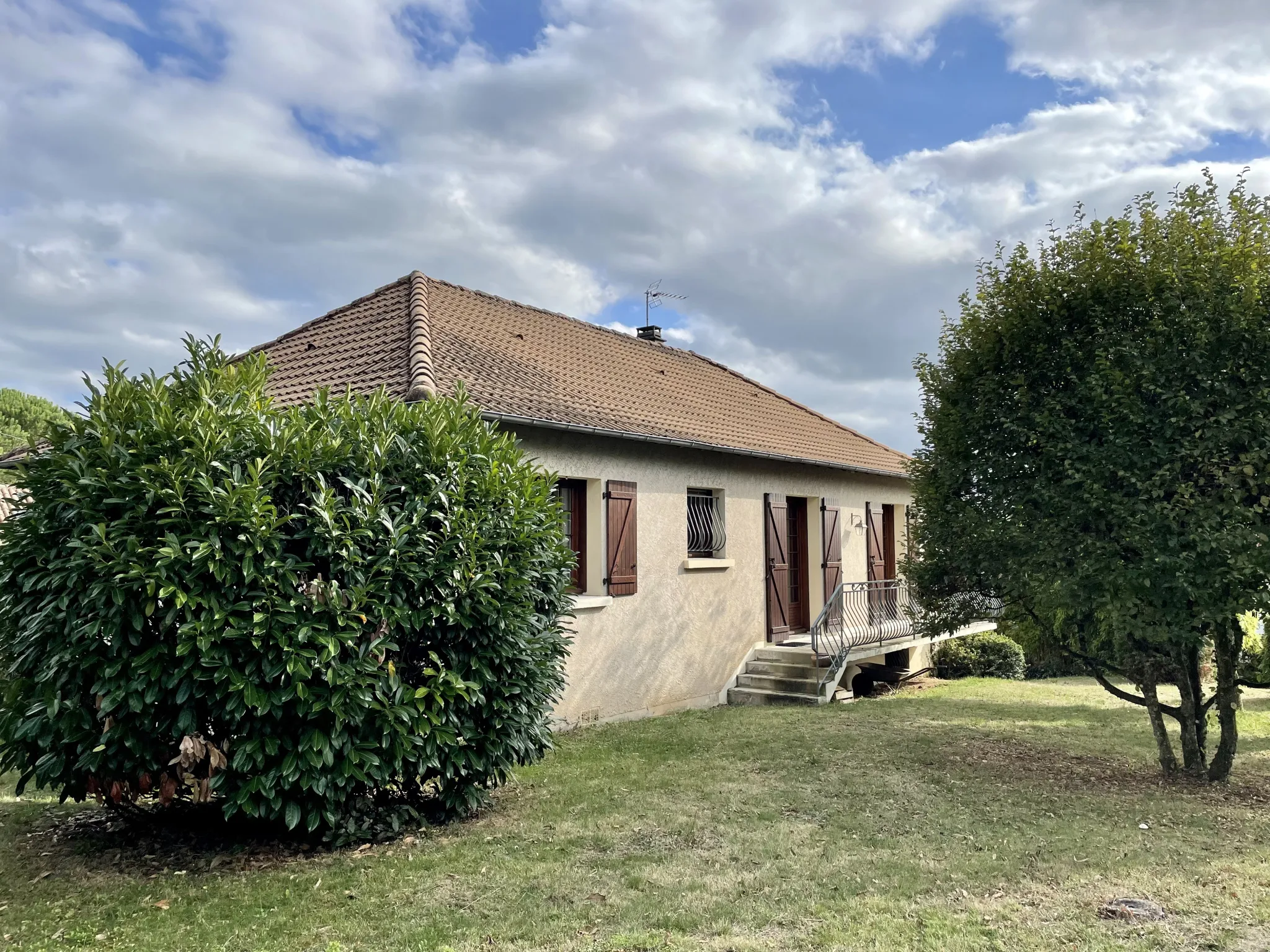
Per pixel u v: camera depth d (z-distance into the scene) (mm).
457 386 6652
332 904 4359
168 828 5570
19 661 5027
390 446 5664
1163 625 6109
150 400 5195
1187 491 6051
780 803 6250
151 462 4941
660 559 10875
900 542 17219
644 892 4484
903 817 5891
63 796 5074
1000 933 3910
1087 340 6910
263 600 4793
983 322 7578
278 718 4797
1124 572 6180
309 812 5043
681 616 11203
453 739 5406
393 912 4242
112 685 4621
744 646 12469
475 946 3820
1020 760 7777
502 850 5188
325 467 5309
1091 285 6824
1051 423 6734
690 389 14016
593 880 4664
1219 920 4062
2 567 5105
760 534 13000
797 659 12320
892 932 3939
